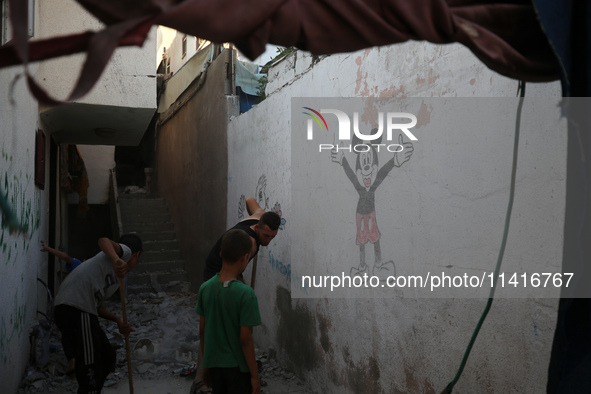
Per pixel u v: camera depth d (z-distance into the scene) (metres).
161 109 11.69
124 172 16.34
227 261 3.01
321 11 1.19
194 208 9.32
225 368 2.92
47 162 6.67
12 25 0.83
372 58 3.59
